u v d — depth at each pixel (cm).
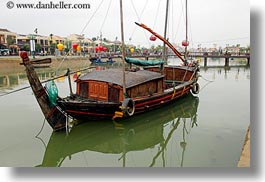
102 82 1116
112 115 1038
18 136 977
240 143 927
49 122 963
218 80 2638
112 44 7438
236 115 1298
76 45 1997
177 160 812
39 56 4684
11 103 1501
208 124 1156
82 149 950
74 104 963
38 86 915
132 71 1274
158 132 1105
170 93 1354
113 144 1001
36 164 787
